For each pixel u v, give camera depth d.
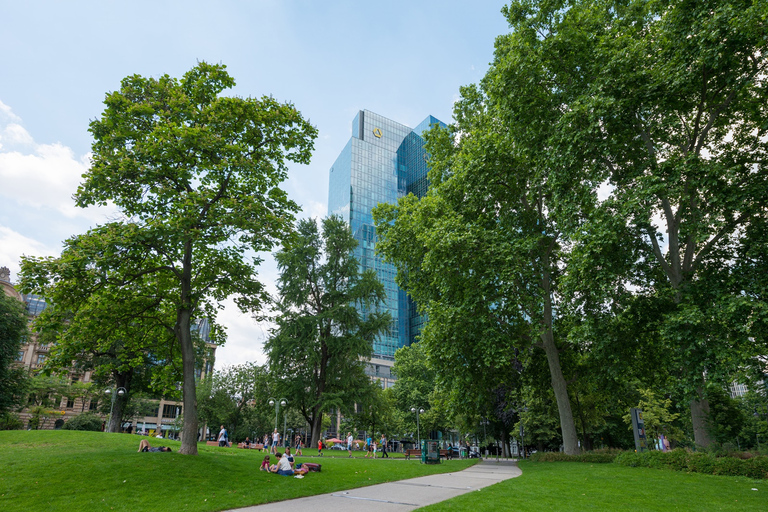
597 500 10.62
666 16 18.25
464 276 22.97
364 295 40.50
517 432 44.06
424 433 62.56
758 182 16.70
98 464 13.37
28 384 43.81
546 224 25.83
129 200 17.70
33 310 71.56
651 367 23.47
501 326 23.86
